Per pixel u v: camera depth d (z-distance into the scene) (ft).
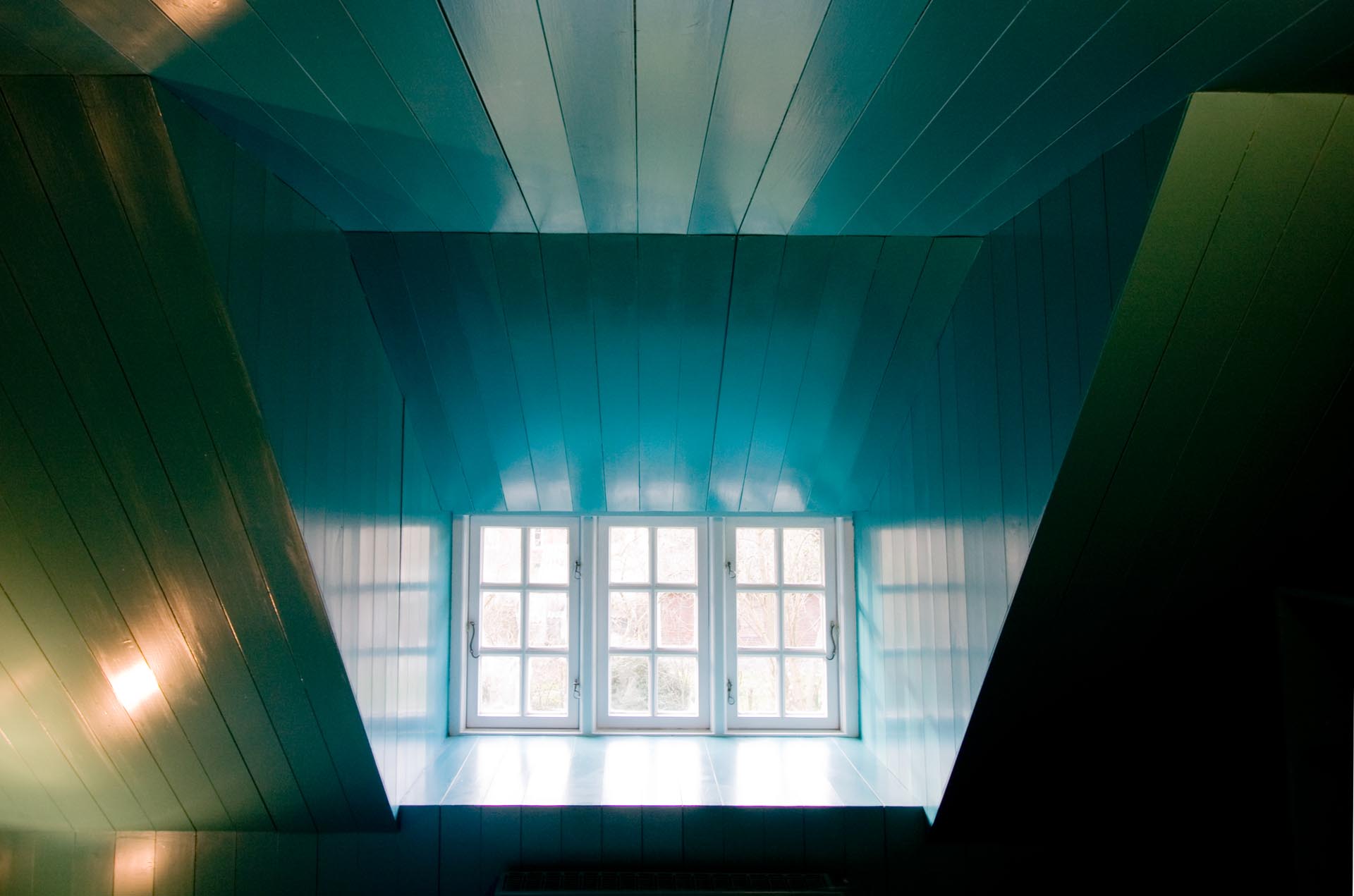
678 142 5.43
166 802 9.20
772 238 7.41
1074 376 6.04
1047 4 3.90
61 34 4.09
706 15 3.99
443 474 10.50
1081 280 5.92
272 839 9.64
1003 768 8.73
